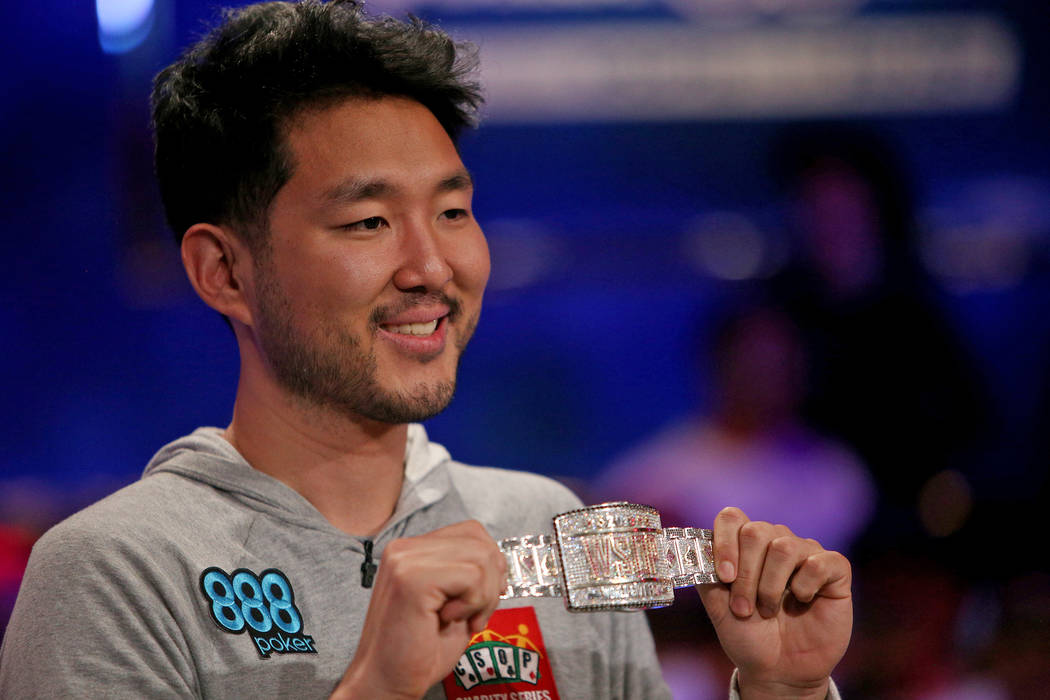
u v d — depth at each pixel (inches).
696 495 389.7
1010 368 489.7
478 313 187.3
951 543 370.9
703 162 494.6
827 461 382.9
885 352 385.4
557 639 197.6
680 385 503.2
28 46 439.2
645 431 504.1
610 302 502.3
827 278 392.8
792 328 390.9
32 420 457.1
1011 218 497.4
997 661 341.1
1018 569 365.4
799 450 384.8
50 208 450.0
